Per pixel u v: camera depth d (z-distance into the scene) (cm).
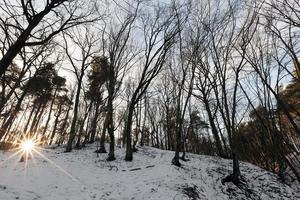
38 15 547
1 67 499
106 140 3778
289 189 1483
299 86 941
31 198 908
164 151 2558
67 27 620
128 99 2906
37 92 2436
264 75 1078
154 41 1894
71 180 1283
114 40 2094
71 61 2242
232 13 1412
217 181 1436
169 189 1162
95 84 2731
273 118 1130
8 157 2031
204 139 4125
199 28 1712
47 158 1898
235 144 1471
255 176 1638
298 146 1359
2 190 892
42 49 1292
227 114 1462
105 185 1259
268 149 1841
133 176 1414
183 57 1784
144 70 1916
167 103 3170
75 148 2581
